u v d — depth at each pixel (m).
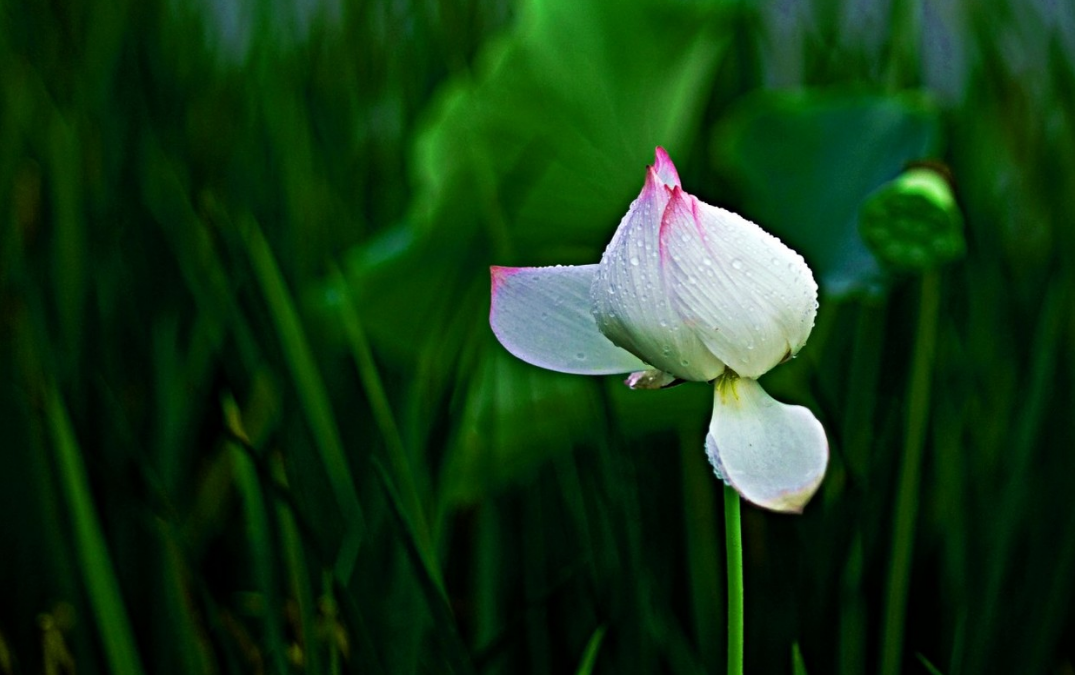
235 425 1.65
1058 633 1.66
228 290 1.76
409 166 2.19
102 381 1.76
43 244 1.92
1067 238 1.94
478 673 1.60
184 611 1.67
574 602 1.71
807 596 1.70
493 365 1.77
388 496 1.56
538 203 1.91
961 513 1.71
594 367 1.43
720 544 1.74
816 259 1.87
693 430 1.75
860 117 1.94
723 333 1.38
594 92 1.93
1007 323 1.87
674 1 1.94
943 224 1.62
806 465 1.37
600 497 1.68
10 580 1.75
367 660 1.58
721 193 2.07
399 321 1.85
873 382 1.77
